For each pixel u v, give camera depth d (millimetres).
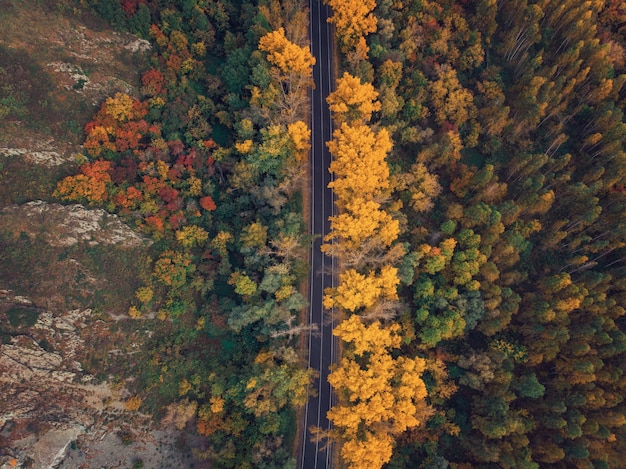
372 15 113938
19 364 78812
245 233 101875
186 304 99938
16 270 84312
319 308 108000
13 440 75562
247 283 98688
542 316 97812
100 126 97688
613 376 92062
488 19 122438
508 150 120250
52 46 96188
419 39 118375
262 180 110000
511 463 87312
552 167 111625
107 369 87438
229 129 115625
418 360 91188
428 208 108125
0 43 90000
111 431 85062
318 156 119188
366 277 99375
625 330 99125
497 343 100188
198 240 103250
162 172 100688
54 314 84750
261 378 92312
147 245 98812
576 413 90250
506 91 123000
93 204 94312
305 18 119938
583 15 114750
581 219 105812
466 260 101562
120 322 91375
